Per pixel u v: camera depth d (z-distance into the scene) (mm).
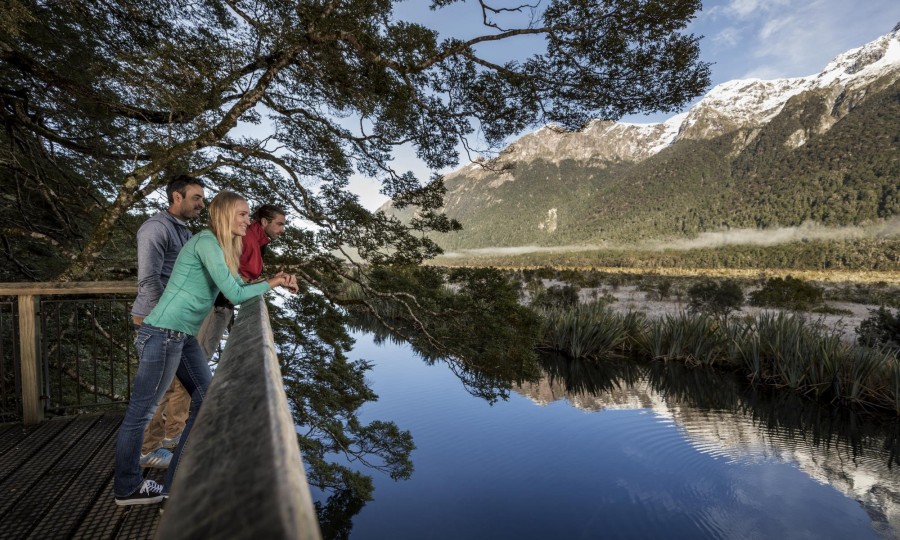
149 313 2430
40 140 5941
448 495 7887
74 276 4320
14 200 6309
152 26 5680
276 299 6414
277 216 3154
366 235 6504
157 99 4621
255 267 3117
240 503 228
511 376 6434
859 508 6762
